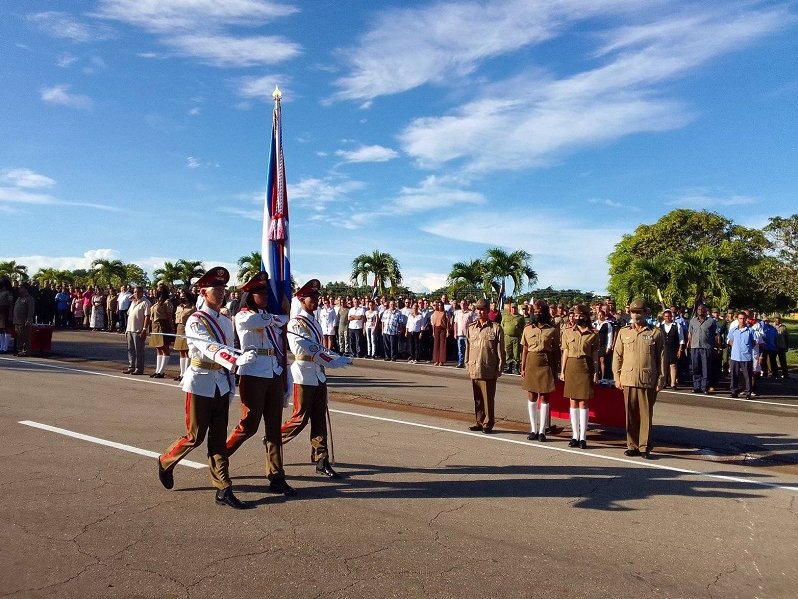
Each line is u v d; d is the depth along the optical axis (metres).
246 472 6.81
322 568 4.47
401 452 7.98
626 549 5.05
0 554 4.50
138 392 11.73
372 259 32.28
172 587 4.11
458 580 4.36
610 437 9.70
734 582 4.53
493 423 9.65
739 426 10.92
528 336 9.25
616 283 32.31
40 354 17.78
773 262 35.12
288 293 7.68
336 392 12.90
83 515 5.32
